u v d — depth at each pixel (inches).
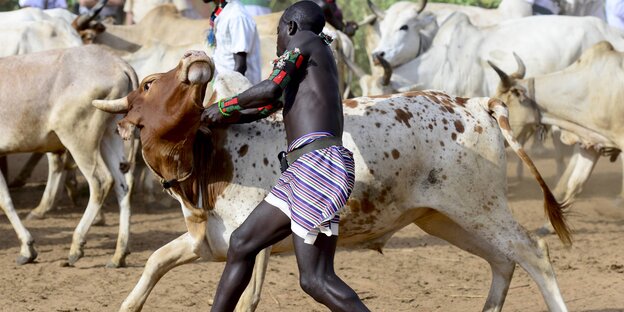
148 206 500.1
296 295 323.9
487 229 265.4
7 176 546.0
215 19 362.0
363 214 256.5
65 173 487.2
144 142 244.2
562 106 446.9
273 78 224.1
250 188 249.6
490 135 265.4
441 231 277.4
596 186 557.6
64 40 491.8
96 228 445.4
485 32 565.3
